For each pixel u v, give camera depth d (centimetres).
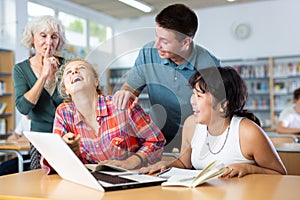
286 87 802
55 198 103
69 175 123
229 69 164
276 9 802
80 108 135
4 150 340
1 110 667
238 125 159
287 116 546
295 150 261
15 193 110
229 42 838
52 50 241
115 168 138
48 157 131
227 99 158
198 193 106
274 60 813
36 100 231
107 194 107
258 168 144
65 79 135
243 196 102
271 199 98
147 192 108
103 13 891
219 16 846
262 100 823
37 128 241
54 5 779
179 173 136
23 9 702
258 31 816
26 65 249
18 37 688
